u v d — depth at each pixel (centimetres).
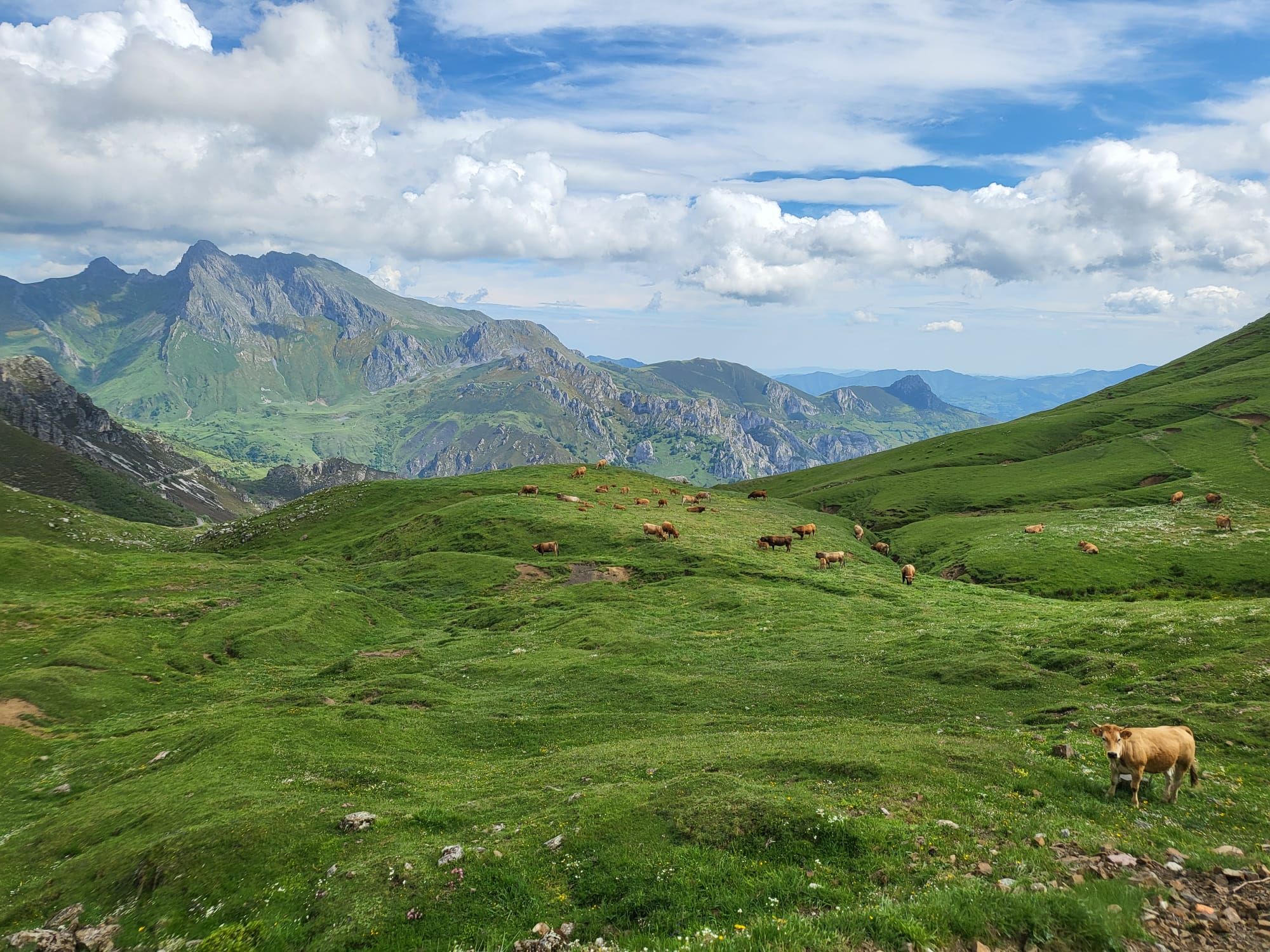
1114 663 3759
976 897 1332
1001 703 3534
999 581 8738
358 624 7606
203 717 4575
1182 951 1160
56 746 4628
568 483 14775
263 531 14550
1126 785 2100
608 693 4462
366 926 1761
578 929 1645
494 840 2106
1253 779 2239
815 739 2941
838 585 7631
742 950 1241
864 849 1761
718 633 5853
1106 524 10575
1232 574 7931
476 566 9225
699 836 1919
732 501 14375
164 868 2214
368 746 3494
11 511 17262
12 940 2061
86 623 7325
